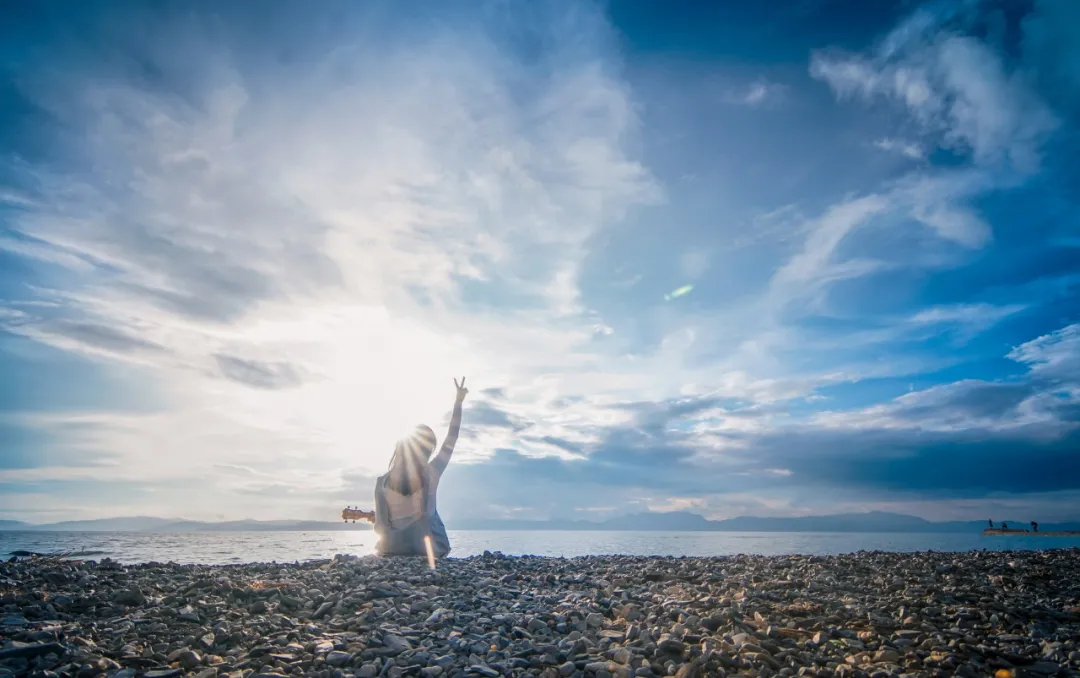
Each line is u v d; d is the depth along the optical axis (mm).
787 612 2146
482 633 1907
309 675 1514
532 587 2750
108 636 1748
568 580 2895
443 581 2768
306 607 2172
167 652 1646
